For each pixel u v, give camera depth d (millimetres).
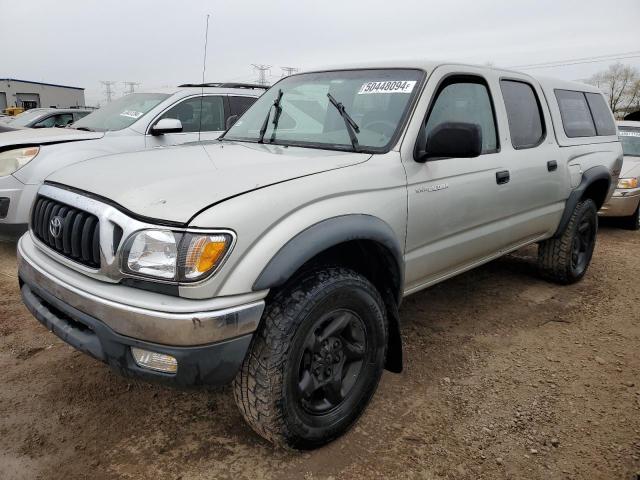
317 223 2223
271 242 2059
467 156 2635
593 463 2398
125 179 2295
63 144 5215
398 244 2656
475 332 3777
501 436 2574
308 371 2307
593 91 5156
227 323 1944
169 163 2547
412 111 2896
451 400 2879
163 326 1891
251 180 2217
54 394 2824
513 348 3543
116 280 2045
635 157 8172
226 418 2672
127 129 5832
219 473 2275
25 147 4945
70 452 2377
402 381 3064
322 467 2330
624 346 3631
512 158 3584
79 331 2217
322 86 3395
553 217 4277
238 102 6816
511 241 3846
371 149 2818
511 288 4742
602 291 4766
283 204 2150
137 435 2514
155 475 2252
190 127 6363
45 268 2352
